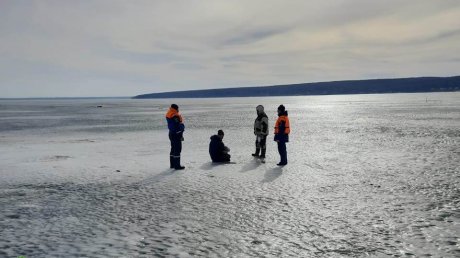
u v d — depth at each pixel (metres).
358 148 21.58
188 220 8.92
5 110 115.50
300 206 9.88
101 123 50.62
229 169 15.44
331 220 8.72
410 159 17.25
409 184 12.20
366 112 71.88
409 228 8.08
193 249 7.18
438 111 67.69
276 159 17.95
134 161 18.12
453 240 7.36
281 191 11.52
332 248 7.11
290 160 17.55
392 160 17.09
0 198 11.34
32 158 19.66
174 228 8.38
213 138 17.38
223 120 52.62
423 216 8.87
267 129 17.84
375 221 8.59
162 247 7.30
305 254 6.86
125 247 7.34
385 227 8.18
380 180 12.88
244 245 7.33
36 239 7.84
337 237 7.66
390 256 6.71
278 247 7.21
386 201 10.24
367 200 10.38
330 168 15.33
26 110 114.25
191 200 10.70
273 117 60.31
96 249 7.25
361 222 8.54
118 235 8.02
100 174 14.91
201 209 9.80
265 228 8.27
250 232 8.04
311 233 7.92
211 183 12.82
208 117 62.09
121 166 16.72
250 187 12.10
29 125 48.41
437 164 15.78
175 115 15.60
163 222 8.82
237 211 9.55
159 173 14.88
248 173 14.48
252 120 51.62
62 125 47.59
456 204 9.81
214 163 17.06
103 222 8.91
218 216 9.18
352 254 6.83
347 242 7.39
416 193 11.03
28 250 7.25
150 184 12.91
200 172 14.89
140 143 26.19
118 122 52.38
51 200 11.02
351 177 13.47
